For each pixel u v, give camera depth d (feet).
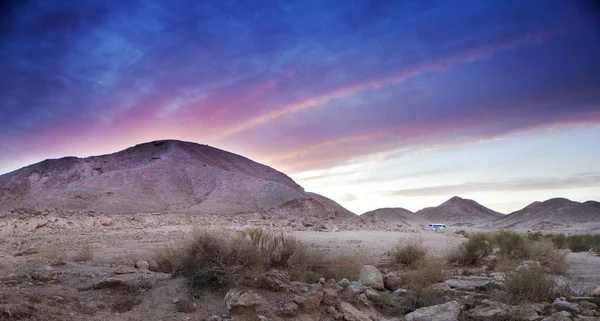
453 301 29.94
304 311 26.61
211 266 27.84
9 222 80.28
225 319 23.44
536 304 31.37
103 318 22.35
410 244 53.06
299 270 36.24
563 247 78.23
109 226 92.79
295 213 180.75
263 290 27.45
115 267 35.65
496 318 28.58
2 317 19.34
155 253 41.42
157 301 25.18
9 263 33.60
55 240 63.52
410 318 28.35
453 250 57.62
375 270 37.52
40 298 23.18
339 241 69.77
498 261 52.29
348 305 29.35
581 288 35.70
